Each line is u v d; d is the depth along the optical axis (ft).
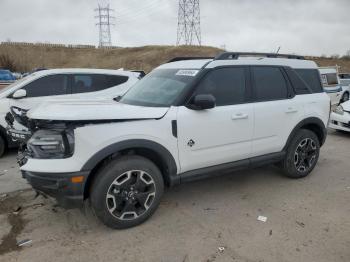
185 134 12.33
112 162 11.18
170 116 12.01
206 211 13.23
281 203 13.98
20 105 21.47
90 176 11.21
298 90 16.26
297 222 12.30
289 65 16.19
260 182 16.43
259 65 14.93
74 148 10.48
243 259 10.06
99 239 11.14
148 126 11.50
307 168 17.01
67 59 228.43
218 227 11.94
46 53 230.27
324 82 47.32
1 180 16.80
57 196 10.80
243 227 11.94
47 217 12.63
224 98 13.56
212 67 13.38
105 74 25.09
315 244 10.84
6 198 14.44
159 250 10.53
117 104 12.52
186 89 12.63
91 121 10.61
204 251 10.48
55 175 10.46
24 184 16.19
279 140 15.42
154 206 12.19
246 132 14.05
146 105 12.88
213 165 13.53
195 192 15.14
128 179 11.41
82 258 10.12
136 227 11.91
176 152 12.26
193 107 12.49
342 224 12.16
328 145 24.90
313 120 16.57
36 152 10.94
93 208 11.18
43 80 22.72
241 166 14.30
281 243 10.89
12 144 21.50
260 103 14.55
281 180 16.70
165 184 12.95
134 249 10.59
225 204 13.87
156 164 12.67
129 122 11.20
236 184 16.16
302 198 14.51
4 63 137.39
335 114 28.60
